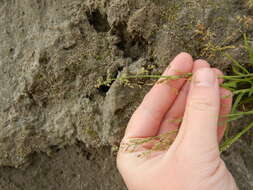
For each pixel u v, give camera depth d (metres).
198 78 0.15
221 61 0.18
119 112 0.19
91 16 0.20
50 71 0.20
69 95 0.20
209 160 0.15
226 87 0.17
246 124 0.19
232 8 0.18
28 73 0.20
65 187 0.23
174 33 0.18
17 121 0.21
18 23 0.21
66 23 0.20
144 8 0.18
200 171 0.15
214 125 0.15
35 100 0.21
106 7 0.19
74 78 0.20
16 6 0.21
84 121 0.20
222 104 0.17
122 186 0.22
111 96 0.19
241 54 0.18
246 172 0.20
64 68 0.20
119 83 0.19
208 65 0.17
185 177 0.15
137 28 0.19
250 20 0.17
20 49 0.21
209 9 0.18
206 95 0.15
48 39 0.20
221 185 0.15
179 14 0.18
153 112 0.18
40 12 0.21
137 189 0.17
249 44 0.18
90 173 0.22
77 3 0.20
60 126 0.21
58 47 0.20
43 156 0.23
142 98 0.19
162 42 0.18
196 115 0.15
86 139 0.20
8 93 0.21
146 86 0.19
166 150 0.17
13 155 0.22
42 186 0.24
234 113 0.17
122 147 0.17
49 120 0.21
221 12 0.18
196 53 0.18
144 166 0.17
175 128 0.19
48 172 0.23
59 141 0.21
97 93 0.20
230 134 0.19
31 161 0.23
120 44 0.20
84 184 0.23
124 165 0.18
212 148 0.15
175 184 0.15
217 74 0.17
